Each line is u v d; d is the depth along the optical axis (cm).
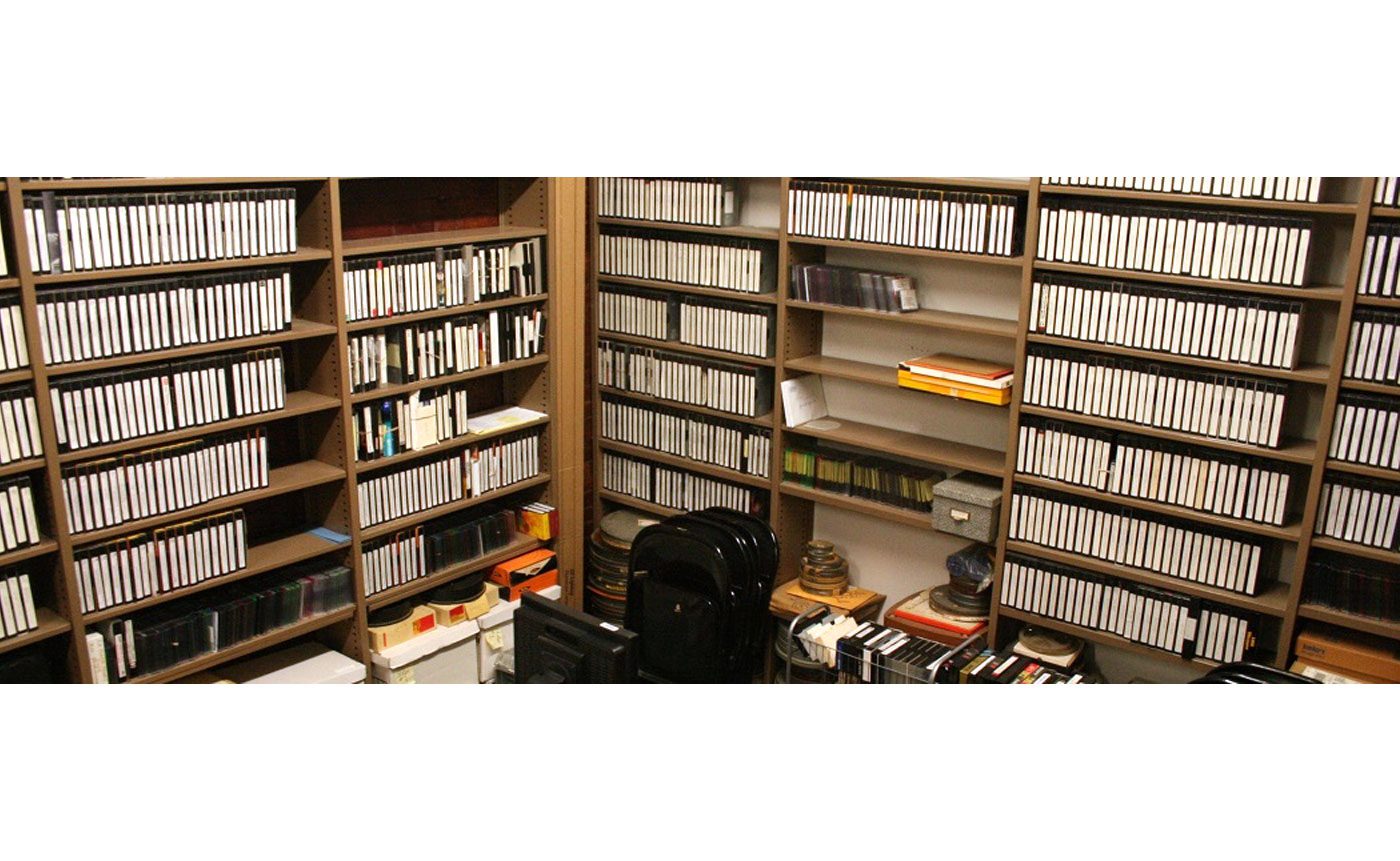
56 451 367
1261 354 389
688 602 406
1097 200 416
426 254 472
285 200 414
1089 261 417
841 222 479
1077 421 434
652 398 563
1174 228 397
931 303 488
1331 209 365
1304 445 400
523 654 292
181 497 405
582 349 553
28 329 354
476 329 502
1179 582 423
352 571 464
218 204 396
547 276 530
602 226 562
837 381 534
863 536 539
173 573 405
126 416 385
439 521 518
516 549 540
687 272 536
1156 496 421
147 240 380
